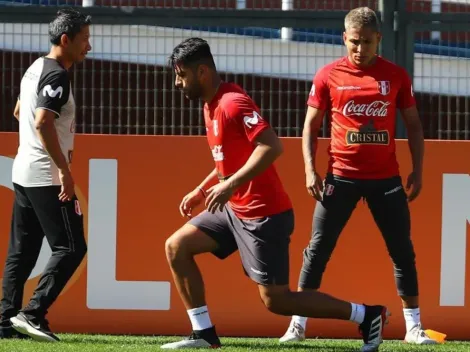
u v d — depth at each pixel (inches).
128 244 940.6
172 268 748.6
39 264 939.3
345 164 824.9
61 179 778.2
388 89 818.2
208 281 941.2
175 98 992.2
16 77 993.5
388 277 937.5
